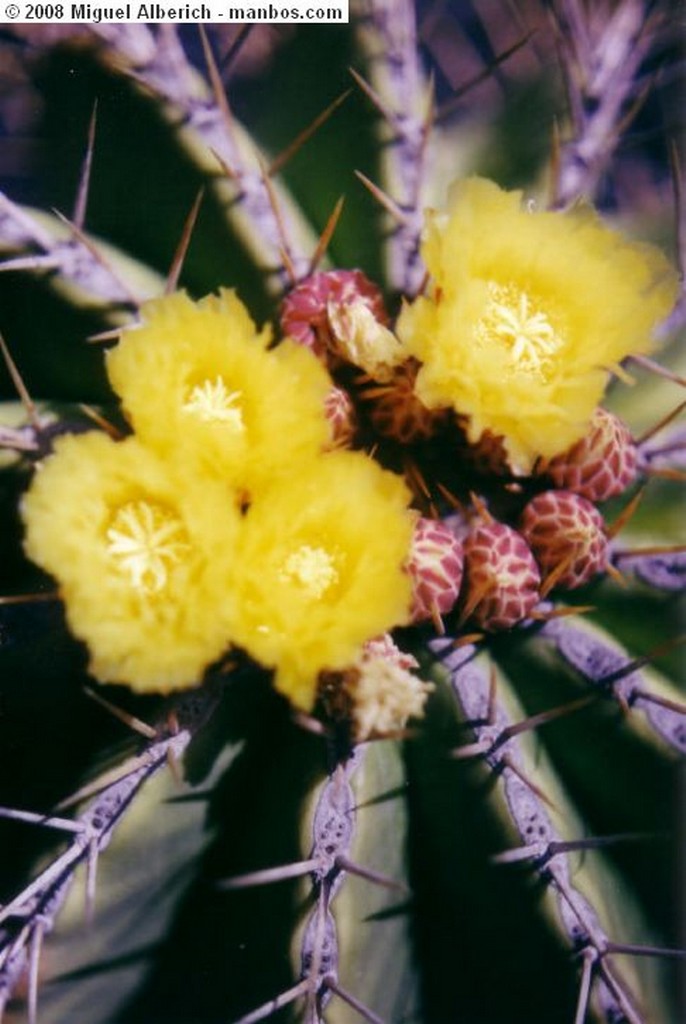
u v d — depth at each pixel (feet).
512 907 1.27
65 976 1.28
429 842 1.30
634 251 1.27
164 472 1.19
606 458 1.29
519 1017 1.33
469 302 1.23
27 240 1.27
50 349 1.31
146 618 1.18
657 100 1.76
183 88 1.30
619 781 1.29
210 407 1.21
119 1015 1.34
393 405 1.27
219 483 1.19
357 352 1.25
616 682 1.27
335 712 1.21
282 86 1.42
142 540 1.19
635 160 1.76
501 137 1.42
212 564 1.18
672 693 1.30
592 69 1.39
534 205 1.38
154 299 1.22
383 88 1.33
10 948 1.26
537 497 1.29
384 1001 1.32
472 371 1.22
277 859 1.24
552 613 1.27
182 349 1.21
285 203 1.34
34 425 1.24
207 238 1.31
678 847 1.30
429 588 1.25
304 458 1.21
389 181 1.32
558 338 1.26
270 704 1.27
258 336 1.23
